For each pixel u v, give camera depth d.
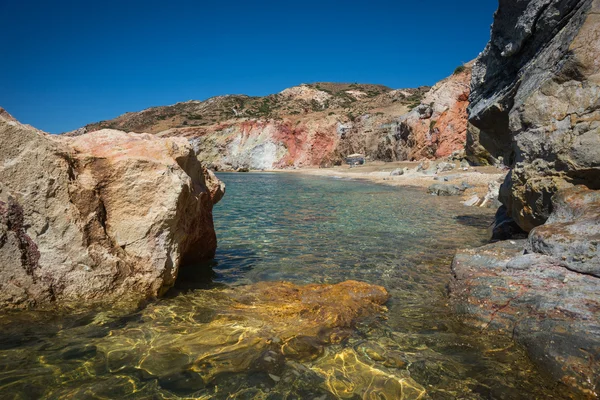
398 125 48.12
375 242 8.85
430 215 12.97
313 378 3.38
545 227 5.36
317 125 64.06
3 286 4.42
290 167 62.72
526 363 3.64
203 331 4.20
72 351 3.74
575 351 3.42
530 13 7.99
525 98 6.91
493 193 15.19
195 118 89.50
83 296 4.73
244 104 104.56
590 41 6.09
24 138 4.54
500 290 4.75
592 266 4.48
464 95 38.59
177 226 5.46
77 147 5.18
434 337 4.18
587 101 5.99
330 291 5.37
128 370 3.43
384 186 25.62
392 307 5.05
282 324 4.41
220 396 3.10
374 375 3.45
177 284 5.83
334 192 22.03
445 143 38.72
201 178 6.91
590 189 5.73
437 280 6.16
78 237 4.70
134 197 5.08
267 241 8.99
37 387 3.14
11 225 4.46
